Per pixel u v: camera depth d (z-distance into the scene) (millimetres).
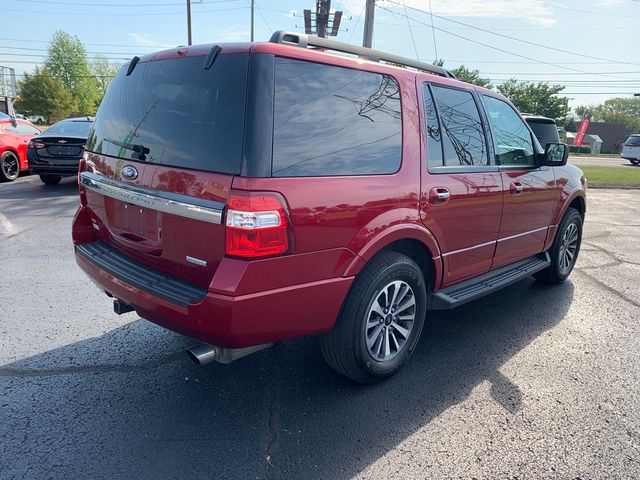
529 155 4488
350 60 2865
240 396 3066
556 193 4828
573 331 4207
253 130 2355
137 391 3090
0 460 2418
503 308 4727
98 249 3367
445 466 2486
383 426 2799
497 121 4109
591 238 8023
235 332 2387
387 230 2922
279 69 2486
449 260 3549
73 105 75688
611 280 5695
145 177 2758
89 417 2803
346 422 2826
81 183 3469
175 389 3127
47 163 10094
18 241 6477
